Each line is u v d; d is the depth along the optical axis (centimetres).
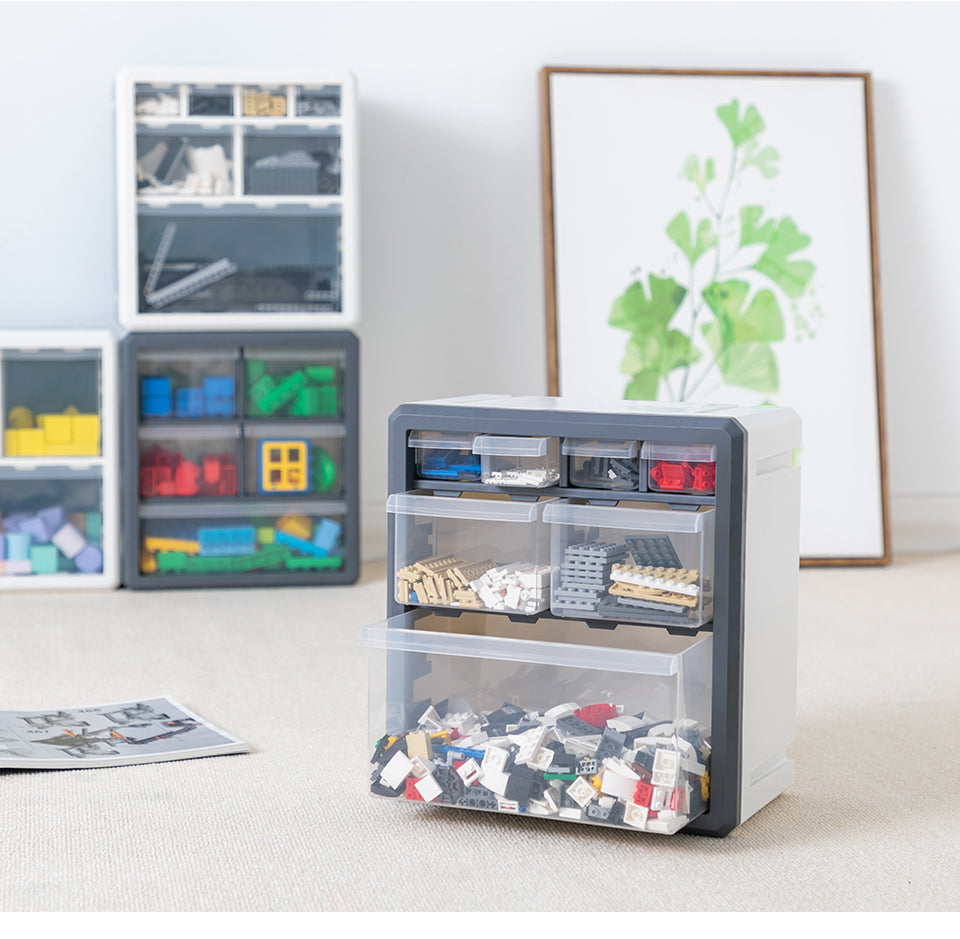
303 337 334
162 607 315
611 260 378
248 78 326
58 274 360
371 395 382
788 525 180
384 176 377
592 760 165
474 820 173
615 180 378
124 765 193
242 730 214
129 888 149
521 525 173
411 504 176
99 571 338
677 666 158
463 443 175
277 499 339
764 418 173
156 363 333
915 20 394
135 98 325
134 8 357
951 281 402
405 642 172
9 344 325
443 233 382
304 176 334
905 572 371
